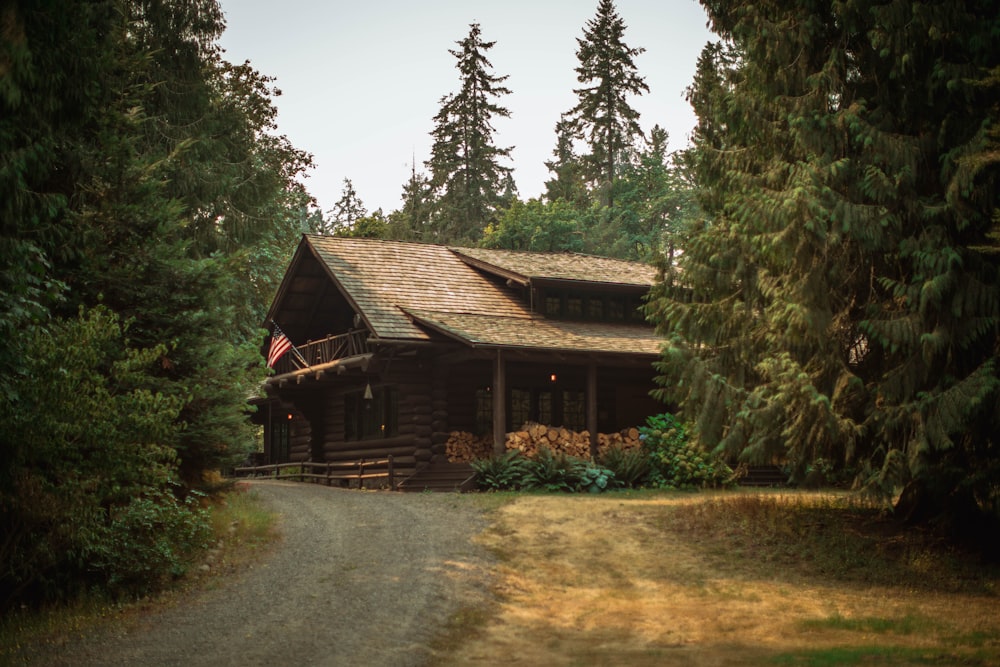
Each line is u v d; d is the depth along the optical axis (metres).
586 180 67.75
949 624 11.82
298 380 29.75
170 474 13.19
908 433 14.92
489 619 11.67
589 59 67.62
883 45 15.35
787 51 16.48
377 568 14.11
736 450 16.52
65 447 11.10
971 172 14.17
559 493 22.92
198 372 16.16
